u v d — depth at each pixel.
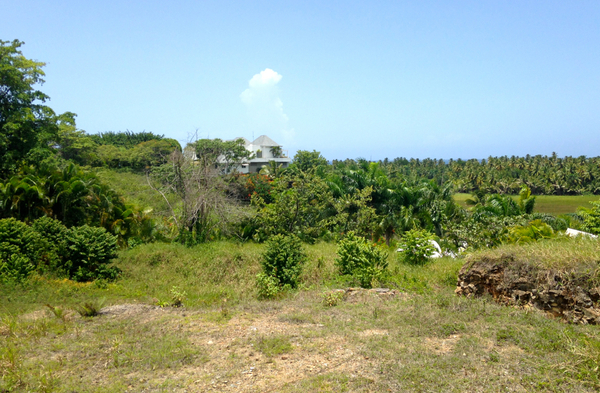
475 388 3.97
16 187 14.84
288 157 55.72
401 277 9.82
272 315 7.45
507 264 6.96
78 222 16.64
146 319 7.41
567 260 6.04
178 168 17.50
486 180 77.69
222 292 10.60
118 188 25.70
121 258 14.13
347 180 22.78
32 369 5.00
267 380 4.58
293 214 18.50
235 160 40.53
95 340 6.09
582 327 5.24
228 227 18.59
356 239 11.49
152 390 4.44
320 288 10.01
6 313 7.75
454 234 15.49
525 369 4.29
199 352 5.50
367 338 5.60
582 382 3.90
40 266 11.28
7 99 17.91
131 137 53.34
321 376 4.49
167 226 19.23
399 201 22.02
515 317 5.88
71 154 33.81
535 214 19.27
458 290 7.90
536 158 96.69
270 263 10.80
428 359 4.71
